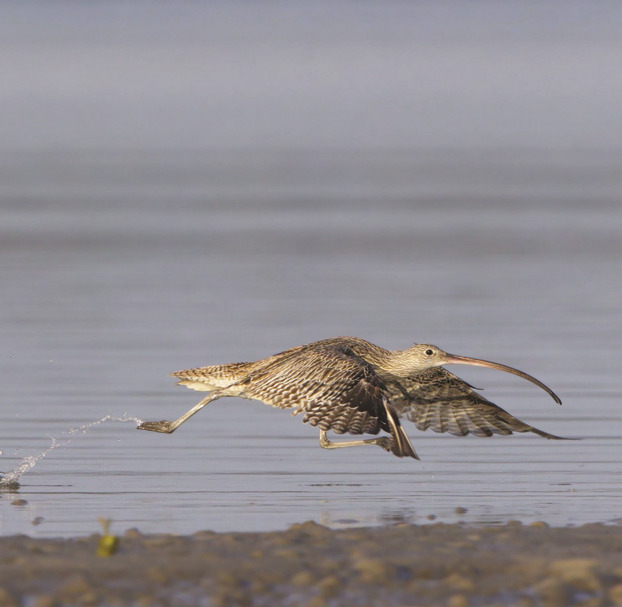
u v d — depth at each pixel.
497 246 32.94
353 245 33.09
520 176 55.31
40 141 77.62
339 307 23.89
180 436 15.15
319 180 53.84
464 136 84.25
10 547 9.61
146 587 8.61
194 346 20.27
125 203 43.81
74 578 8.66
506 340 21.05
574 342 20.95
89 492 12.25
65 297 24.89
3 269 28.44
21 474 13.08
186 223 37.94
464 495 12.18
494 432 12.68
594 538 10.02
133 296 25.11
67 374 18.44
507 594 8.64
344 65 187.50
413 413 12.84
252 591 8.59
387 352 12.74
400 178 54.78
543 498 12.01
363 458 14.05
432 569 9.10
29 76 158.88
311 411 11.27
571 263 29.97
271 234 35.31
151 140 79.81
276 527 10.75
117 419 15.97
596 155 67.56
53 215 39.53
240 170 58.75
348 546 9.73
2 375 18.33
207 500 11.94
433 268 29.17
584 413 16.30
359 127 94.06
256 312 23.34
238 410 16.83
